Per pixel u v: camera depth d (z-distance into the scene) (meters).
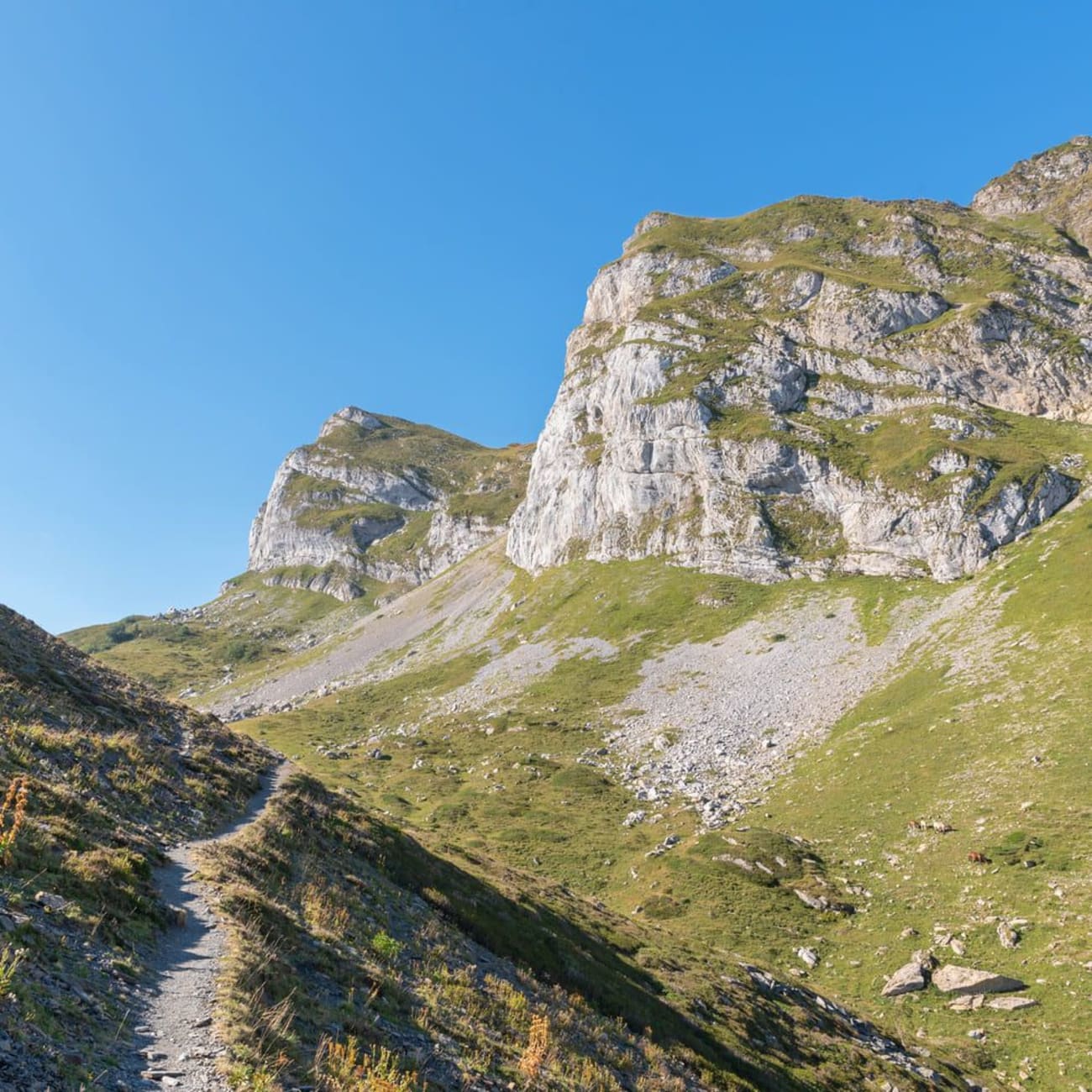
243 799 32.97
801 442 151.88
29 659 37.69
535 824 75.44
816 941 47.94
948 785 59.91
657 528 162.50
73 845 18.75
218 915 18.61
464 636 174.25
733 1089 25.53
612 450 179.50
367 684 161.62
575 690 120.44
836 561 131.25
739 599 132.25
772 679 101.00
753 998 36.41
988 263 196.00
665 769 86.00
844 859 56.22
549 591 170.12
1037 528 112.38
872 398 160.88
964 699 73.00
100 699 38.00
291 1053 13.27
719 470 157.12
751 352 176.88
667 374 181.50
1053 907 43.16
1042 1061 34.19
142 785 27.45
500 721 113.88
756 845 59.69
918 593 111.31
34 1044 10.17
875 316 177.38
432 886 32.31
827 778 70.12
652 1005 30.50
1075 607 79.56
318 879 25.75
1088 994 36.78
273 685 186.50
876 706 81.25
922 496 126.94
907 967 42.28
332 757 110.88
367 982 19.08
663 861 61.81
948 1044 36.50
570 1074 19.80
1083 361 155.75
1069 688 65.56
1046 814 51.03
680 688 109.00
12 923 13.23
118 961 14.26
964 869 49.44
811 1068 31.00
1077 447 131.12
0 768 22.16
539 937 32.38
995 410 154.62
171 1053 11.84
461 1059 17.39
